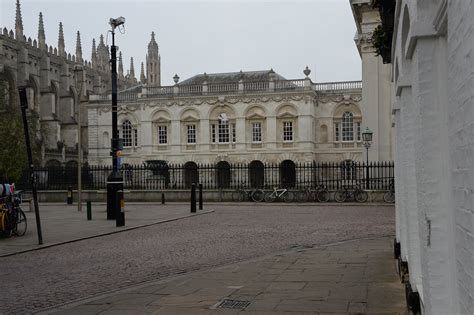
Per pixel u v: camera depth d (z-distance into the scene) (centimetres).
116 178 2383
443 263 422
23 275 1088
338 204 3422
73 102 8688
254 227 2011
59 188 4178
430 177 422
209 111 7331
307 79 7012
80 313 768
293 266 1115
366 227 1958
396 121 879
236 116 7250
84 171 4212
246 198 3828
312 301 798
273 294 852
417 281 639
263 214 2678
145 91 7531
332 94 7250
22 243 1557
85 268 1161
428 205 425
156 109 7488
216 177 5078
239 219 2384
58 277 1062
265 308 763
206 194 3878
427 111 417
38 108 7950
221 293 869
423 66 414
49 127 7881
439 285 423
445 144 413
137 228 2009
